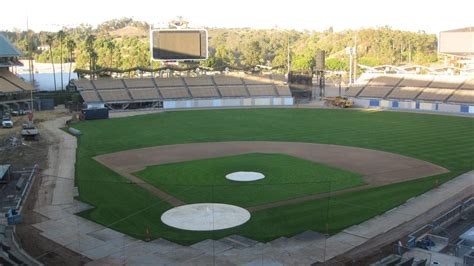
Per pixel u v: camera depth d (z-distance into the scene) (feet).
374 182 170.19
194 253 112.88
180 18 443.32
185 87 437.17
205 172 185.68
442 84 406.62
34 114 376.48
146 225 130.52
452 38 467.11
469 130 283.38
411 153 219.20
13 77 415.85
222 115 365.81
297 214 137.59
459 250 109.19
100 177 179.93
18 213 138.21
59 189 164.76
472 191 159.53
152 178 177.47
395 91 421.18
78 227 129.70
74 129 287.48
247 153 221.87
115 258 110.52
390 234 123.03
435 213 138.62
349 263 105.29
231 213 138.62
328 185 166.09
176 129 297.53
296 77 458.50
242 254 111.96
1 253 108.78
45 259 109.29
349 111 387.34
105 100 402.11
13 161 208.64
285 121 330.34
